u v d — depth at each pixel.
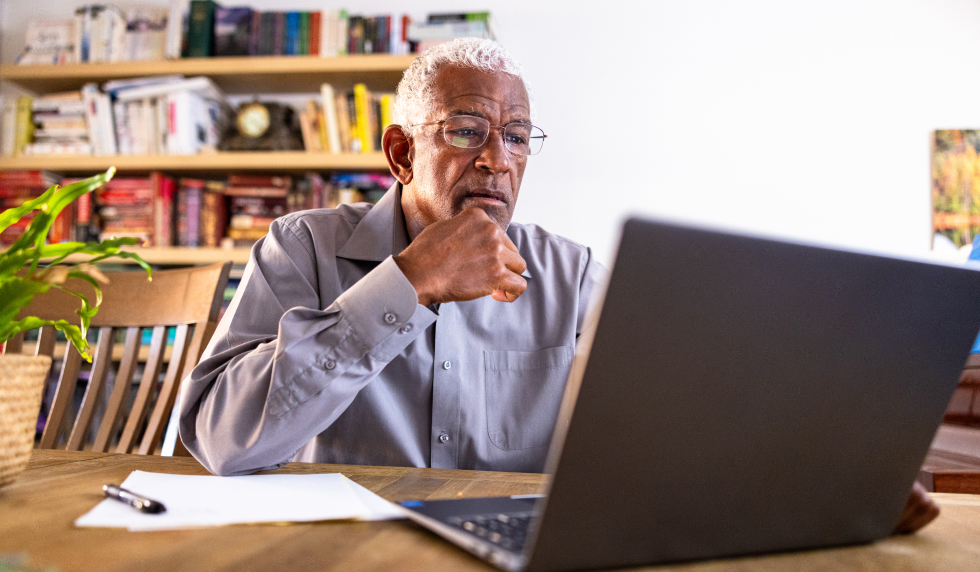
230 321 1.00
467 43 1.13
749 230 0.43
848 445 0.51
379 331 0.78
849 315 0.48
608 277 0.39
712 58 2.85
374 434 1.09
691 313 0.42
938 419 0.55
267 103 2.81
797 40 2.82
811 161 2.77
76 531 0.50
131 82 2.73
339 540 0.51
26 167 2.79
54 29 2.93
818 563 0.50
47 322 0.69
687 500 0.45
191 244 2.73
